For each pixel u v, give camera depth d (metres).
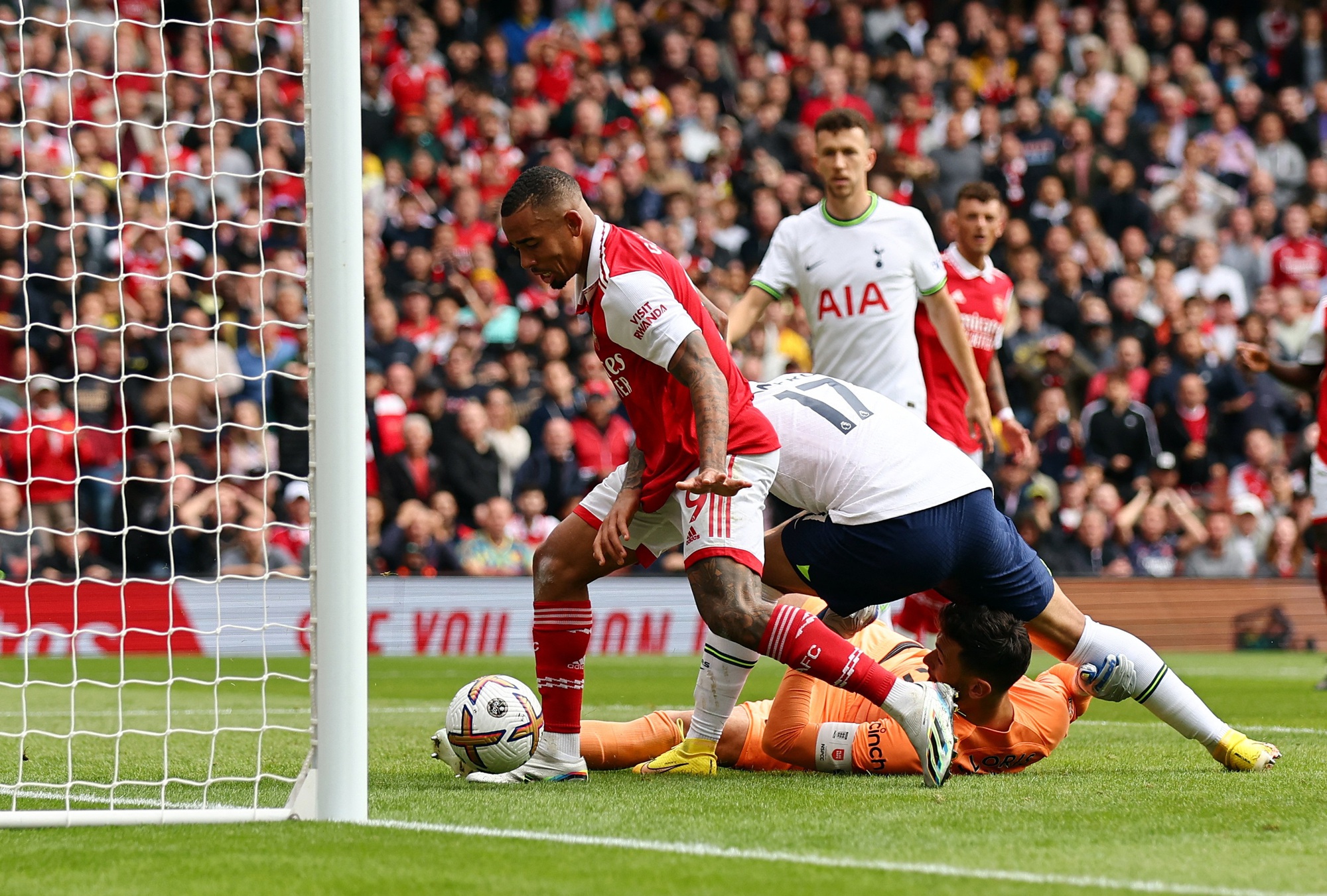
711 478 13.49
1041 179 59.44
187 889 9.90
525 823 12.51
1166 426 51.88
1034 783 15.00
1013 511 47.91
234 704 28.70
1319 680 34.81
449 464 46.16
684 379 14.09
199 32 53.78
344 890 9.77
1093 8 69.19
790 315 53.03
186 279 47.44
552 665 15.73
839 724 16.05
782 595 16.56
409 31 57.47
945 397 24.25
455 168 54.59
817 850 11.10
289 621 42.69
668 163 57.28
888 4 65.75
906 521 15.06
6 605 40.78
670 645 45.97
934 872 10.15
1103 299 56.03
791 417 15.52
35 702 29.02
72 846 11.56
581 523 15.81
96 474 42.94
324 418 12.91
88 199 48.12
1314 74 68.31
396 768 17.14
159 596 41.72
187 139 52.19
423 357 47.94
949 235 57.56
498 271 53.00
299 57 55.00
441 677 36.03
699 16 62.38
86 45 51.91
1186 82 66.44
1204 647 47.78
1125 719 24.53
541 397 47.84
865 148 22.77
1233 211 61.91
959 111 62.09
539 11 62.69
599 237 14.63
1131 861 10.57
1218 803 13.35
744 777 16.03
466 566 45.25
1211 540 50.28
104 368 44.59
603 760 16.66
